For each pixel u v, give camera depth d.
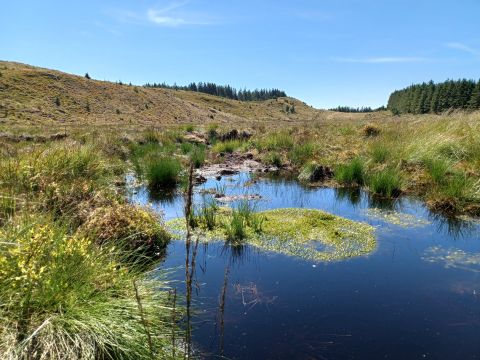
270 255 5.70
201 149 16.28
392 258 5.54
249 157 15.34
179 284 4.69
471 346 3.46
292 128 20.41
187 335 2.61
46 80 70.25
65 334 2.93
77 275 3.55
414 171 9.85
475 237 6.34
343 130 17.08
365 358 3.32
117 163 11.72
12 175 5.96
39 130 22.19
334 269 5.19
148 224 5.87
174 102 93.62
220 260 5.53
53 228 4.12
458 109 15.30
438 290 4.54
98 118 63.06
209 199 9.09
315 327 3.79
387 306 4.18
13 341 2.74
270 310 4.11
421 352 3.39
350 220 7.18
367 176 10.15
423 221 7.22
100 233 5.24
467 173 8.75
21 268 3.18
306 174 11.41
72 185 6.38
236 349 3.42
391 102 128.25
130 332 3.13
